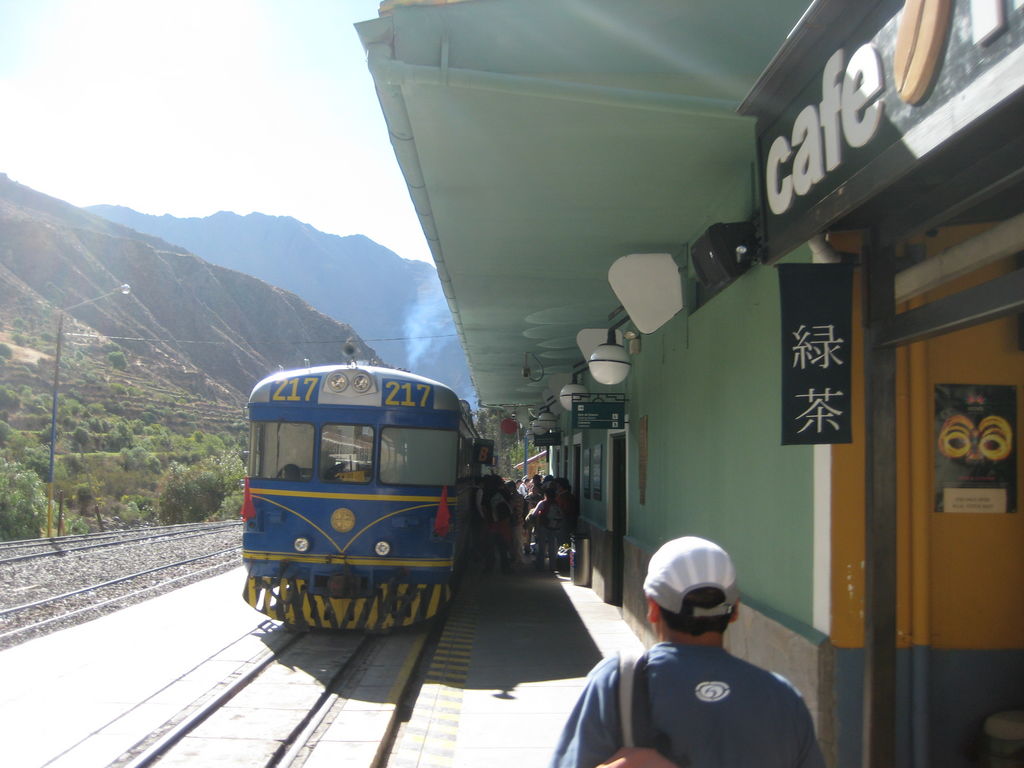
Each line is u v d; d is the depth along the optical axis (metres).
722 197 7.29
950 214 3.50
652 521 9.59
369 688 7.87
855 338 4.50
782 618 5.17
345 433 10.13
